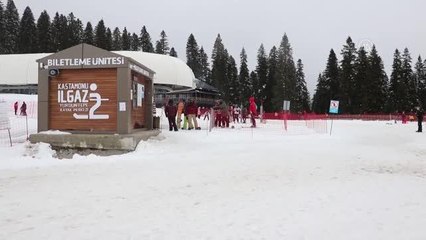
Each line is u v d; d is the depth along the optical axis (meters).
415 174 10.58
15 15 98.31
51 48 94.88
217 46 104.38
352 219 5.88
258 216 6.09
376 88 75.88
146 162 12.21
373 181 9.19
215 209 6.57
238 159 12.52
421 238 5.00
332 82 86.62
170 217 6.08
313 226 5.54
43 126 16.12
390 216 6.04
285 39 86.38
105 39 98.44
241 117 36.34
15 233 5.35
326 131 27.45
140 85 18.23
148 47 111.88
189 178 9.47
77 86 16.08
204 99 75.56
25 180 9.24
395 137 24.86
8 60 30.19
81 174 10.08
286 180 9.27
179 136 18.31
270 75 95.50
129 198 7.43
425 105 87.00
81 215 6.24
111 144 14.62
